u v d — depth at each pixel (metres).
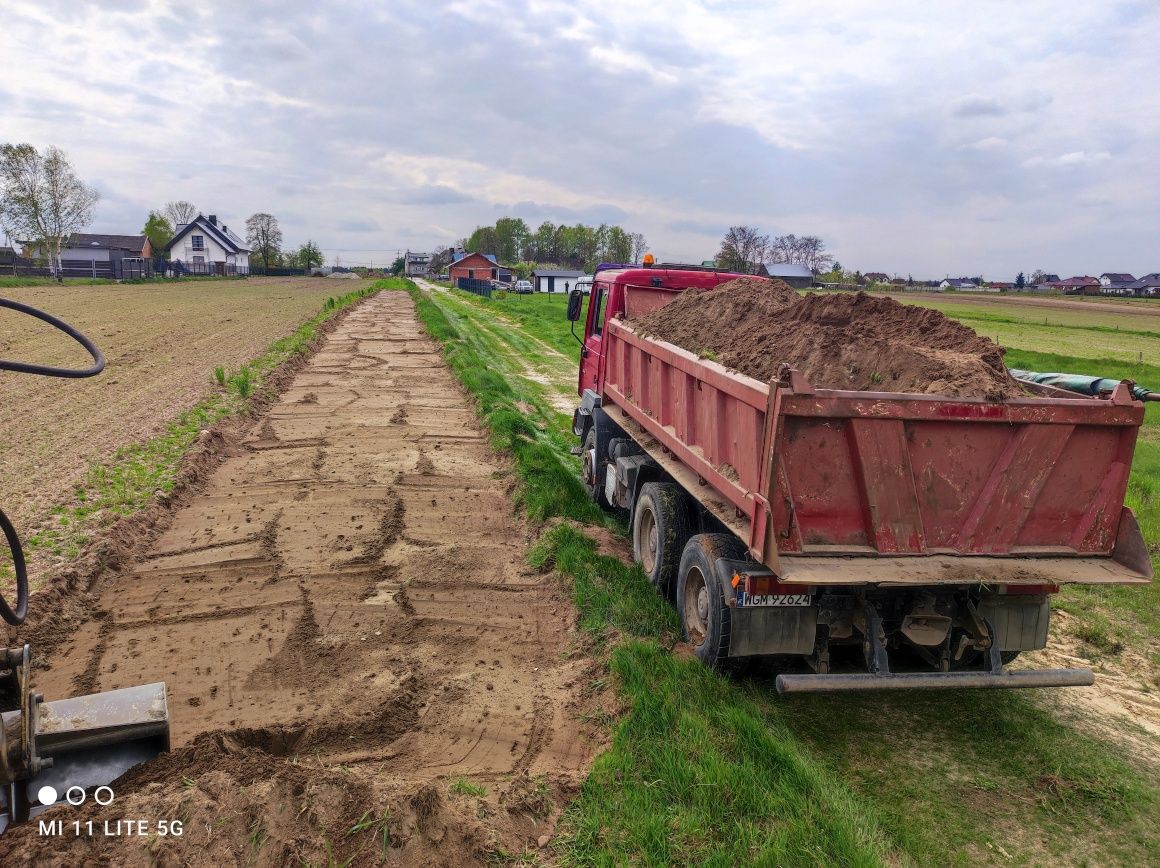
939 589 4.80
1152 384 23.38
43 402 13.74
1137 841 4.02
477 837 3.53
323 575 6.97
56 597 6.07
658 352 6.95
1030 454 4.57
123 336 24.81
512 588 6.91
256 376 16.77
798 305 6.55
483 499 9.39
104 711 3.56
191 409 13.07
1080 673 4.79
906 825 4.04
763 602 4.89
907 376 4.88
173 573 6.93
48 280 55.69
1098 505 4.72
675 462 6.64
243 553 7.41
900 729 5.06
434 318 31.61
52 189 63.72
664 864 3.43
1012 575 4.44
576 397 18.03
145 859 3.14
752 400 4.61
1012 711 5.36
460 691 5.11
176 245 105.75
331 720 4.68
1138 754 4.86
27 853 3.05
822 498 4.44
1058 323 54.72
